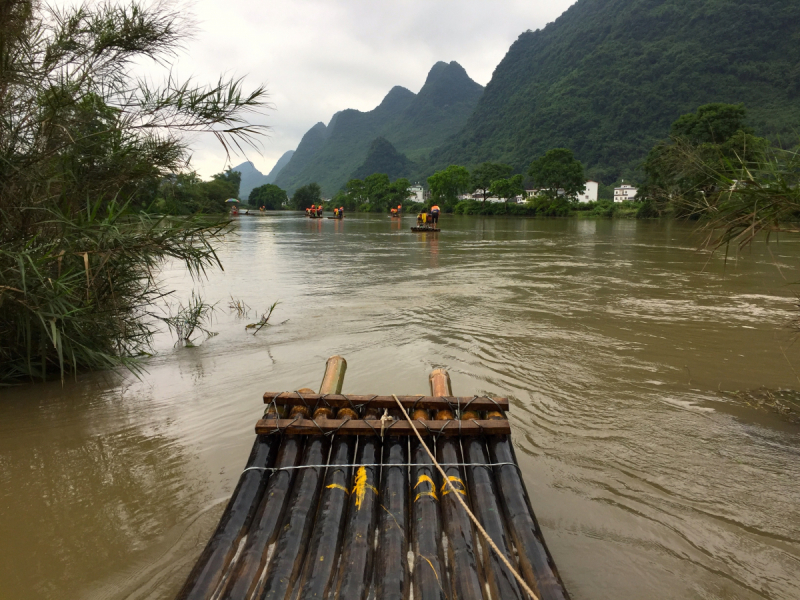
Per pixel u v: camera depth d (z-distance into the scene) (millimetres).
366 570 2229
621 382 5211
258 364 5934
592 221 58250
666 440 3965
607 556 2707
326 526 2410
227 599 2064
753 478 3424
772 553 2729
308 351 6387
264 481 2742
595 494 3262
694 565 2645
